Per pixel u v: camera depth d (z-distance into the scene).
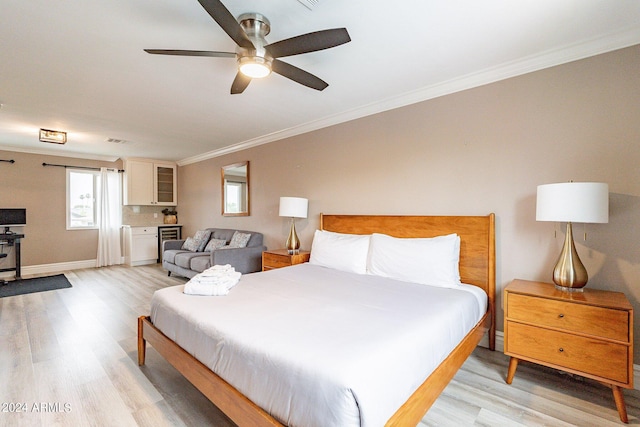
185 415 1.65
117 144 4.98
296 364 1.15
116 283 4.63
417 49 2.11
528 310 1.90
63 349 2.42
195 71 2.39
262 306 1.82
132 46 2.03
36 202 5.36
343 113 3.43
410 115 2.96
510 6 1.66
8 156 5.09
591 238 2.07
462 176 2.64
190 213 6.48
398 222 2.99
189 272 4.57
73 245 5.75
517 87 2.36
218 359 1.46
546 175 2.24
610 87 1.99
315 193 3.88
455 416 1.65
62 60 2.20
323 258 3.15
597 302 1.70
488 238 2.46
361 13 1.72
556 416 1.66
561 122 2.17
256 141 4.68
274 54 1.79
